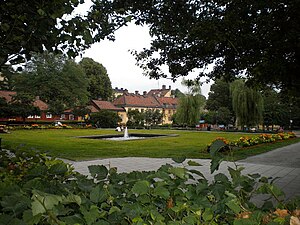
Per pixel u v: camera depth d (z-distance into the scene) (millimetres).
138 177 1543
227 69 6785
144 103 61094
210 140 18562
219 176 1462
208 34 5090
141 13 5629
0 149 2891
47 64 42219
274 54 5168
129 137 23438
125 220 1111
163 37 6770
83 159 9391
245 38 5039
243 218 984
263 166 8344
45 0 2139
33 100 34781
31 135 22484
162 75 7539
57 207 1011
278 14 4789
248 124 29828
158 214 1067
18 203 1044
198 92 36750
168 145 14953
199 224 1044
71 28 2309
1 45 2203
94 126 40000
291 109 37094
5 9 2180
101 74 56594
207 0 5484
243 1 4789
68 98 43562
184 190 1376
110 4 3900
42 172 1629
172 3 5504
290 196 4820
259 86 6812
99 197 1229
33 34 2273
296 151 12625
